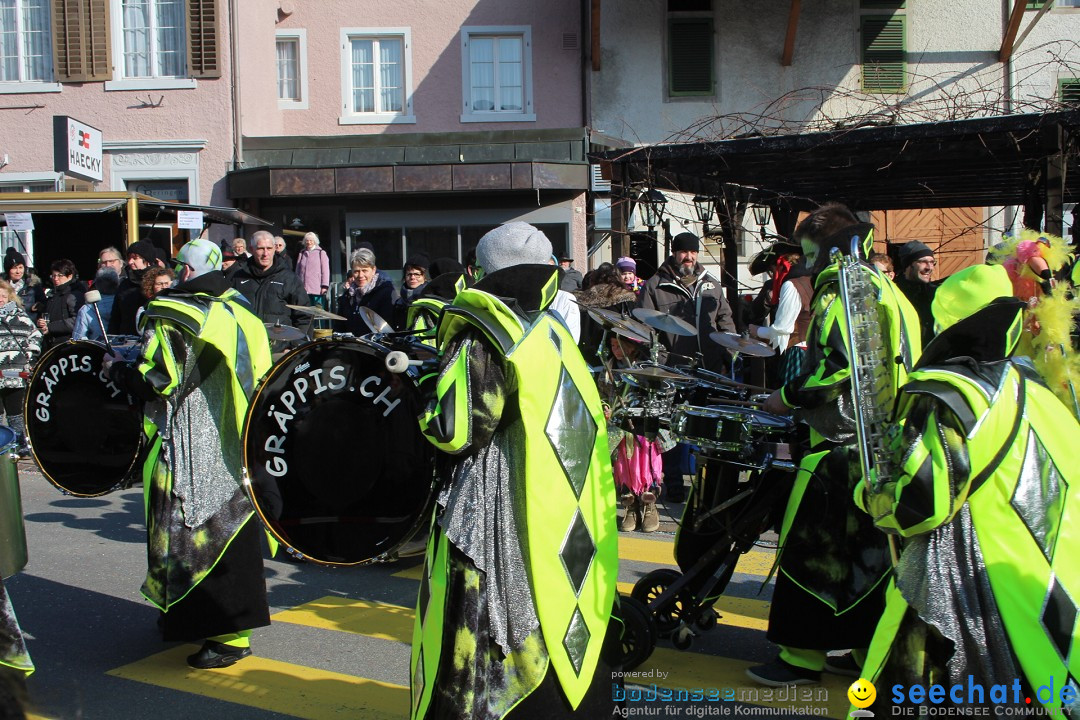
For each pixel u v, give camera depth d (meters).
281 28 17.91
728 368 8.38
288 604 5.77
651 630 4.36
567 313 3.72
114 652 4.98
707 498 4.57
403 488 3.35
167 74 17.14
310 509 3.39
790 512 4.25
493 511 2.95
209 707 4.33
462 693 2.89
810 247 4.27
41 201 13.38
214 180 16.92
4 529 4.25
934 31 16.97
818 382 3.66
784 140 9.01
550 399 2.98
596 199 16.34
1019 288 3.50
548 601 2.91
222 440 4.58
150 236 15.67
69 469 5.04
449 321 2.99
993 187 12.35
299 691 4.50
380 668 4.79
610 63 17.25
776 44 17.06
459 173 15.82
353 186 15.89
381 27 17.72
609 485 3.12
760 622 5.29
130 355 5.07
